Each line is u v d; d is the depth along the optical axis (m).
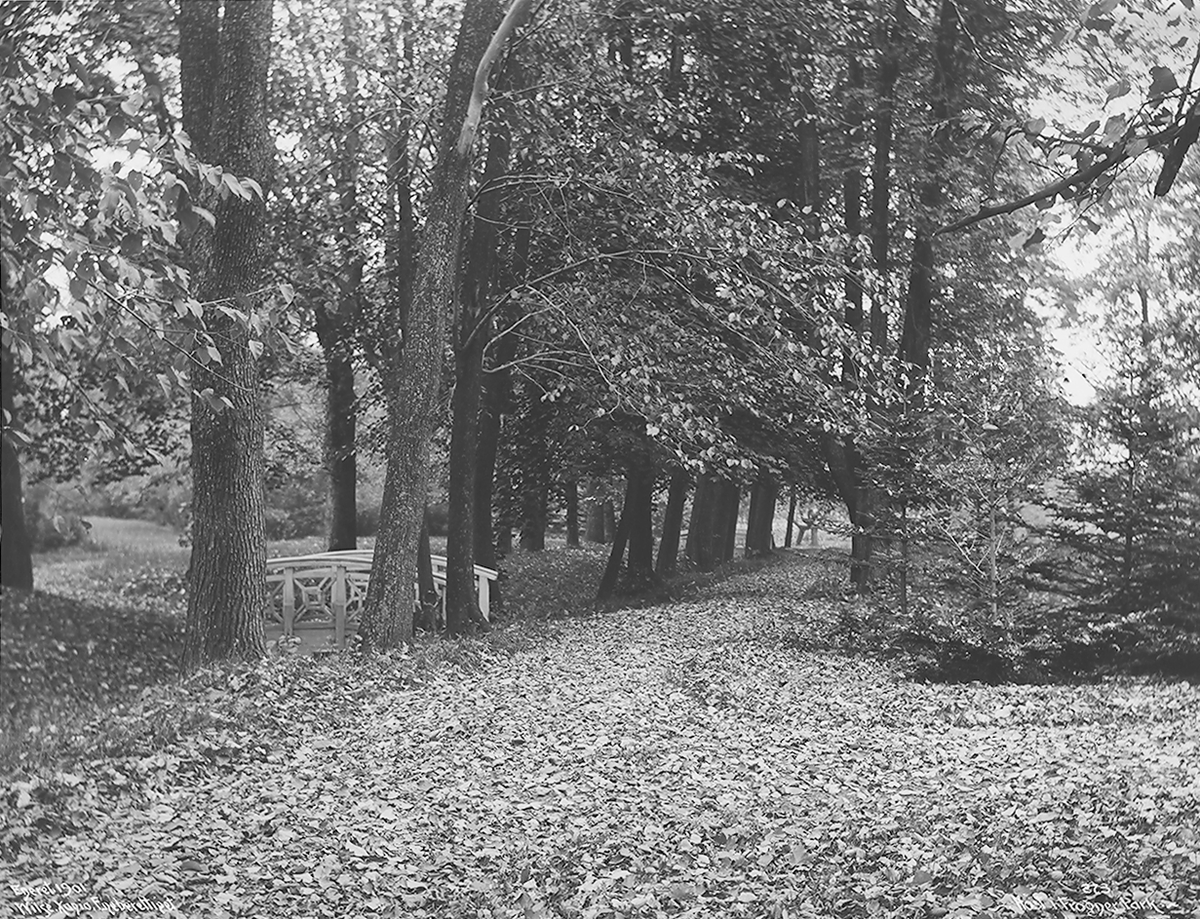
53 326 5.58
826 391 18.56
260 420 14.54
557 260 21.81
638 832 7.84
